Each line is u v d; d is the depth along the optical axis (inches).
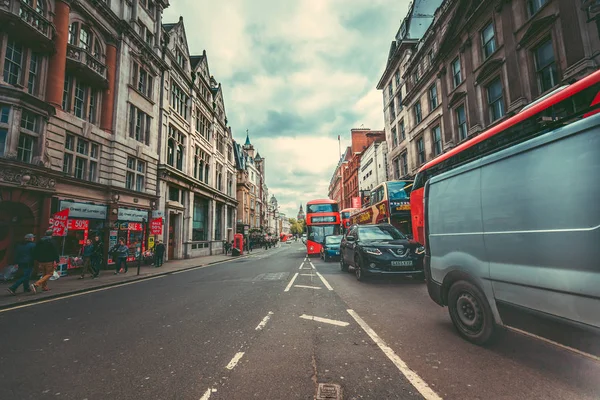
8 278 402.6
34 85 458.3
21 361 135.0
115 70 638.5
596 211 94.4
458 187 160.2
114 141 616.7
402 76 973.2
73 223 512.7
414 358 128.8
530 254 115.9
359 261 345.1
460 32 631.8
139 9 732.7
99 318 213.0
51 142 474.9
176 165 891.4
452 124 687.7
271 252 1284.4
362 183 1622.8
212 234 1182.9
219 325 185.8
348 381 108.7
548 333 109.3
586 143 100.0
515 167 126.2
